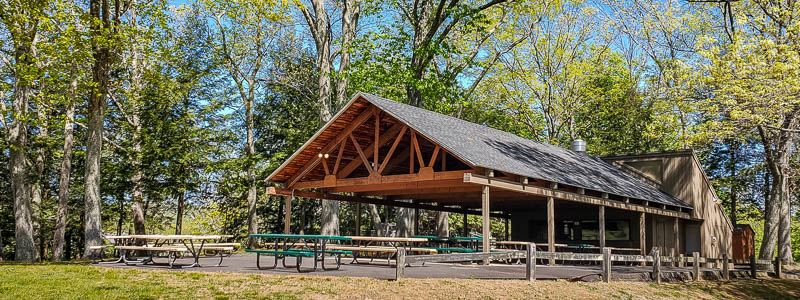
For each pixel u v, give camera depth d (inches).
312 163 736.3
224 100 1278.3
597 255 553.3
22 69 776.3
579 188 716.0
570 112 1528.1
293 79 1432.1
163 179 1135.6
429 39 1103.0
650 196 884.6
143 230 1115.3
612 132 1603.1
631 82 1581.0
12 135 890.1
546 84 1480.1
